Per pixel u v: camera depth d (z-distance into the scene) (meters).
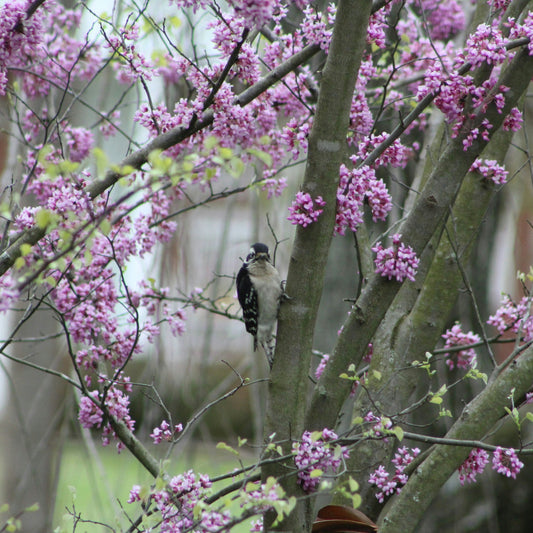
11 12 8.76
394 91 12.45
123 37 9.68
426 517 17.08
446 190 8.26
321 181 7.88
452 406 15.22
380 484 8.89
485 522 16.91
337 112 7.77
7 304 6.63
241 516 6.82
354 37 7.67
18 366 17.41
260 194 16.06
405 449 9.48
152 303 11.91
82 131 12.49
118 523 8.16
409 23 13.32
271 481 6.54
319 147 7.83
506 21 9.18
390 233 12.97
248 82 9.38
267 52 10.56
